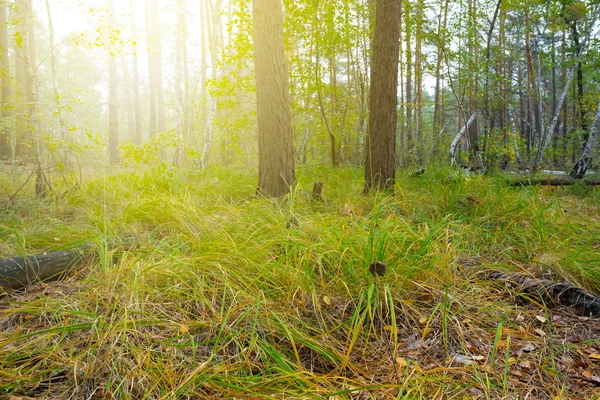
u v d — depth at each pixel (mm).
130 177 8250
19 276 3490
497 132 11930
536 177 10180
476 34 12273
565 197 7453
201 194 7352
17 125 7348
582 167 10000
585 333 2896
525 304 3402
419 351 2764
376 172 7125
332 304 3248
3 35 15141
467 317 3092
